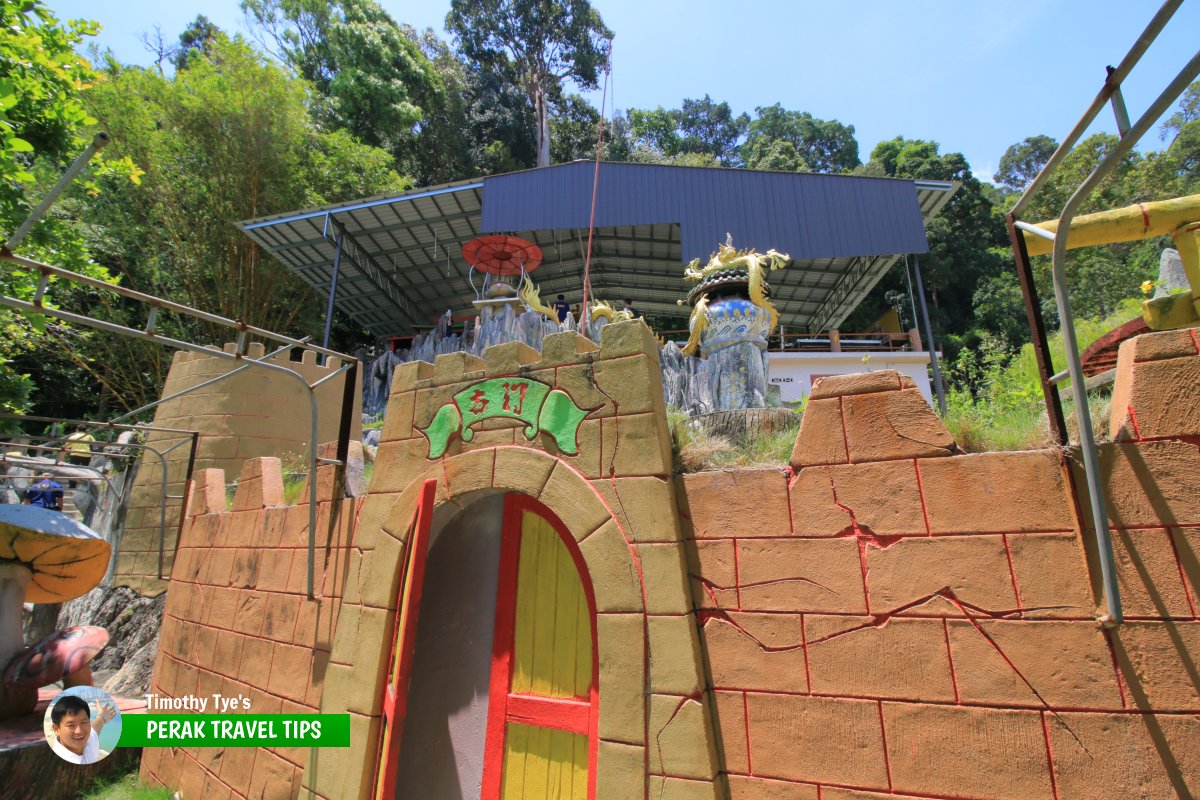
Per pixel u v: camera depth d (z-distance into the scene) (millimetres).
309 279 24578
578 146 41625
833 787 3129
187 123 21562
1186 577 2709
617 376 4070
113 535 12398
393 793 4113
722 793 3336
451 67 37531
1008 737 2867
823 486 3486
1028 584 2959
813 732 3227
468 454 4605
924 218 23812
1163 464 2828
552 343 4457
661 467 3773
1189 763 2578
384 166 26922
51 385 23078
